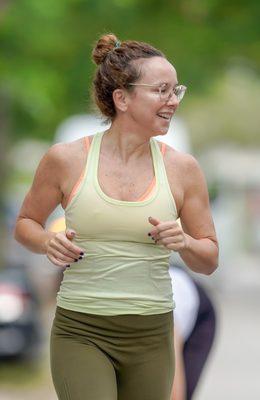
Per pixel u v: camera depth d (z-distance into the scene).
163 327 10.32
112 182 10.10
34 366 28.34
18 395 25.95
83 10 38.66
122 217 10.01
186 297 12.46
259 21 39.66
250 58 40.75
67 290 10.26
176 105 10.21
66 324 10.27
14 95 37.56
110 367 10.17
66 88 38.91
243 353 31.38
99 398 9.98
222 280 52.16
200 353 12.56
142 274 10.14
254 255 83.31
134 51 10.20
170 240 9.87
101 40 10.39
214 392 24.81
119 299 10.12
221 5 39.56
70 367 10.13
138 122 10.15
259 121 114.00
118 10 38.81
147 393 10.34
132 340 10.23
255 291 52.28
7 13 34.38
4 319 27.39
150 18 39.59
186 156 10.31
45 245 10.23
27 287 27.88
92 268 10.13
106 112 10.32
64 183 10.22
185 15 39.69
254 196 98.31
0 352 27.59
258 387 25.59
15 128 43.28
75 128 42.91
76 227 10.10
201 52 40.06
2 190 37.84
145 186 10.12
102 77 10.28
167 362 10.37
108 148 10.23
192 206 10.32
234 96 112.94
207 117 112.56
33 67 37.25
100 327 10.20
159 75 10.12
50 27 37.44
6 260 30.97
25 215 10.53
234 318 40.59
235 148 116.69
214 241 10.41
